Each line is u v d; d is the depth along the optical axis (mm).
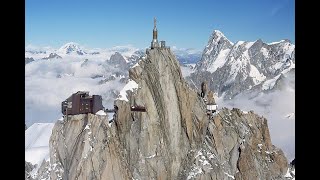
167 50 112438
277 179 106312
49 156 96188
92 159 90250
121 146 99375
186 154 106125
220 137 108812
